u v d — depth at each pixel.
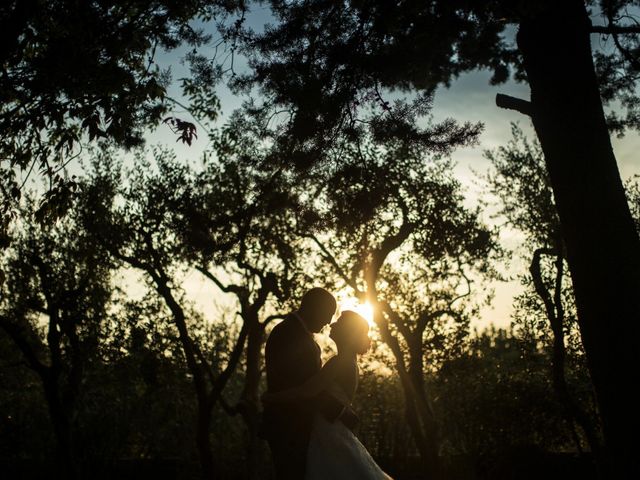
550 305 18.86
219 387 22.59
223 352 27.83
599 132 7.86
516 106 8.41
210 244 11.03
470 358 24.20
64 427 22.83
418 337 23.72
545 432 23.00
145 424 27.94
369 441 26.30
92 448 25.88
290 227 21.86
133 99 10.40
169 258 23.23
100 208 23.73
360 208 8.99
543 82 8.06
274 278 22.30
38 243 24.39
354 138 8.73
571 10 8.07
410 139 8.34
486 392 23.89
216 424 28.33
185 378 26.44
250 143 9.91
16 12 8.75
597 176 7.72
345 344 4.39
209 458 22.48
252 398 23.55
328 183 9.10
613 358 7.40
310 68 9.09
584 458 22.00
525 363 22.23
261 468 23.50
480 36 12.31
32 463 26.14
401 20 9.51
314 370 4.34
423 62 11.93
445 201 23.44
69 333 23.69
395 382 27.41
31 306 23.39
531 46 8.22
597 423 22.02
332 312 4.45
